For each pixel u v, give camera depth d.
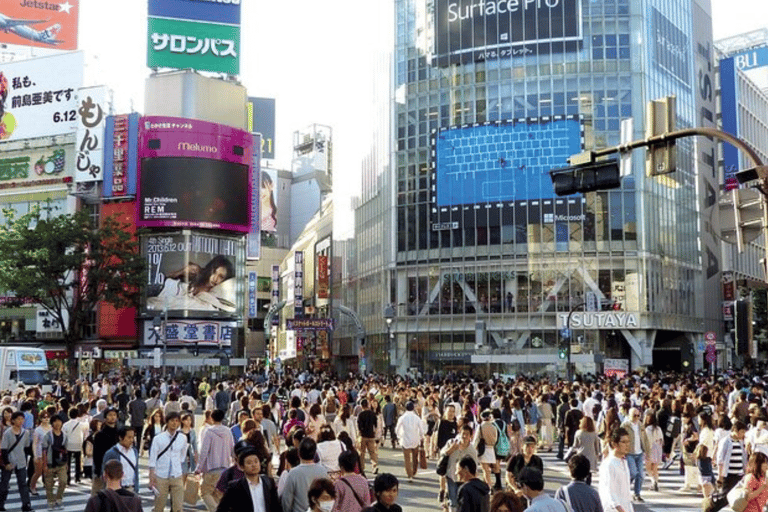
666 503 17.61
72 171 86.06
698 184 80.75
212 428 13.88
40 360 43.81
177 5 85.38
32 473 18.72
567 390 28.80
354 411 26.16
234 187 78.88
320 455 13.40
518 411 21.23
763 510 11.04
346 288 94.38
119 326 79.19
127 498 9.12
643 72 70.25
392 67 79.25
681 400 23.12
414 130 76.81
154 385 43.84
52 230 61.81
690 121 78.50
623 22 70.94
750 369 69.12
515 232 70.81
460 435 15.02
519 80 71.94
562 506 8.16
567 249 69.31
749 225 11.75
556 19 71.44
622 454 10.28
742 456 14.23
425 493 18.88
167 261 77.00
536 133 70.75
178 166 76.88
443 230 73.62
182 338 76.19
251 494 9.27
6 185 88.12
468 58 74.12
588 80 70.44
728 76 95.12
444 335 73.31
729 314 72.94
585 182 13.13
